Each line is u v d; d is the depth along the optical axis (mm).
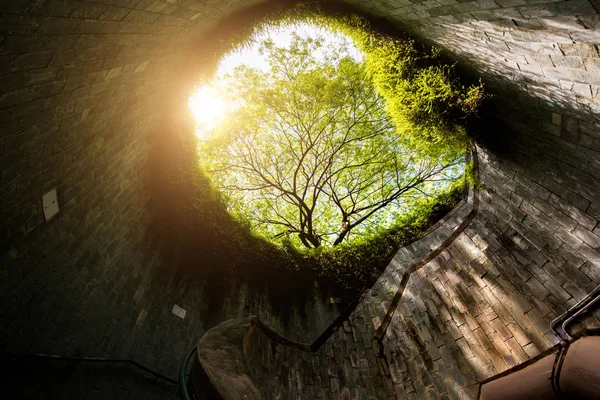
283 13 6098
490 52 4016
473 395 4703
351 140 11672
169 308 5660
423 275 7215
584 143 3986
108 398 3734
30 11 2082
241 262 8219
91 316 3973
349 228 12461
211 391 3549
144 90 5137
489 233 6410
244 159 11781
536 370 3494
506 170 6008
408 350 6094
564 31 2775
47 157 3234
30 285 3199
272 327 7723
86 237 4254
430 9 3836
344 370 6273
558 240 5016
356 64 10562
